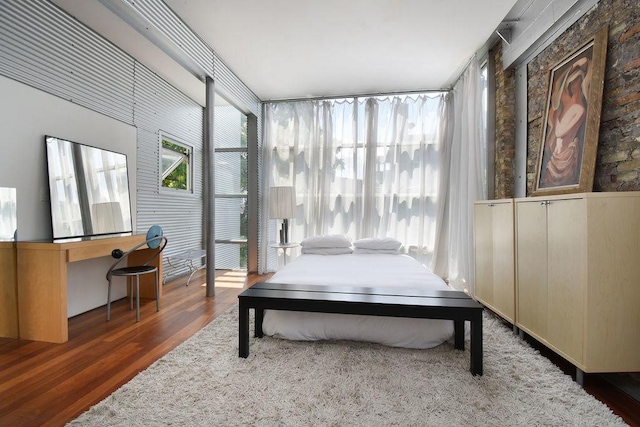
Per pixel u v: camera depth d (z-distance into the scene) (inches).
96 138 127.7
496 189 141.6
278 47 140.6
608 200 69.5
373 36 131.4
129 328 107.5
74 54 117.8
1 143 95.5
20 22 99.5
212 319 116.4
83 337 100.0
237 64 156.3
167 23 111.3
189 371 76.6
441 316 76.5
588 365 69.6
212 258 146.8
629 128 77.8
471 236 147.9
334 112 195.0
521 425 57.9
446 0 109.0
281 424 58.4
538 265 88.4
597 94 84.9
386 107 189.8
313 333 91.7
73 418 60.8
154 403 64.1
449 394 67.3
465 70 157.9
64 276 97.0
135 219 149.6
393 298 82.5
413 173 187.0
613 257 69.4
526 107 124.8
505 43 132.5
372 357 83.7
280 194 179.0
